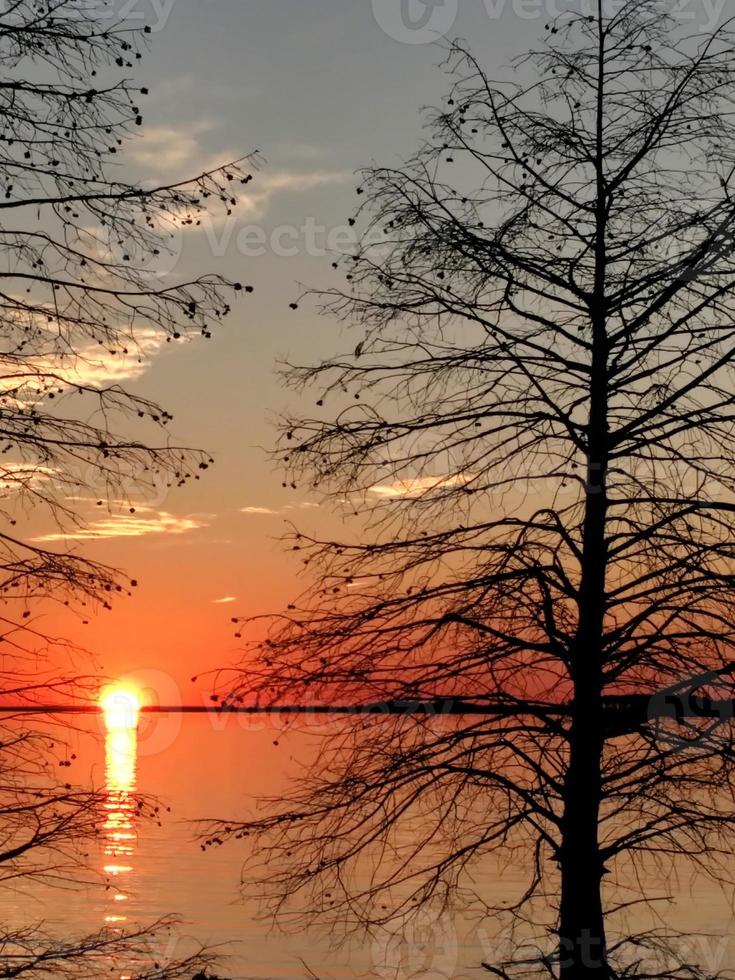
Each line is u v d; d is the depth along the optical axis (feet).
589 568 35.19
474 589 34.42
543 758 35.45
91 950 30.63
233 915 88.43
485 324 35.63
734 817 33.65
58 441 27.78
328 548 34.96
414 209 35.81
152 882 104.32
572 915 34.14
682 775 33.88
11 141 27.32
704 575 34.30
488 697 34.40
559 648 34.47
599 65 36.91
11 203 27.45
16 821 28.40
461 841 34.99
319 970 64.34
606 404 35.99
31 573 27.35
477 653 34.19
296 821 34.27
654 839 34.83
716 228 35.27
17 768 28.07
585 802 34.40
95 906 91.15
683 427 34.71
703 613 33.76
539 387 35.83
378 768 34.17
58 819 28.63
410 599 34.42
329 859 34.19
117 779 211.00
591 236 36.35
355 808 34.09
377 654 34.12
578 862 34.30
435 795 34.58
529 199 36.40
